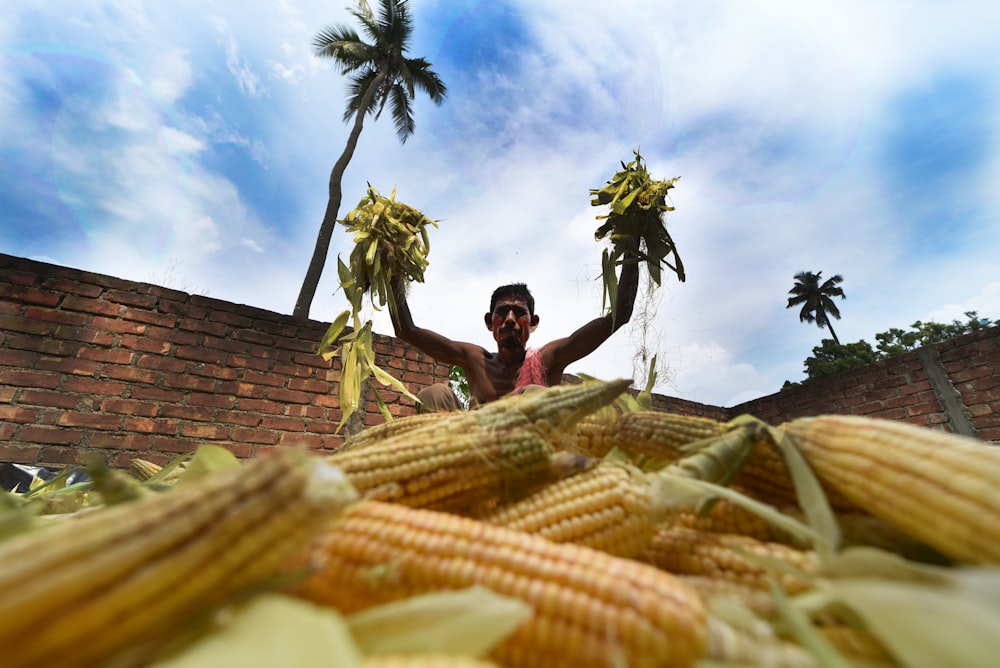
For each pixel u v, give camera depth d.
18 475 2.67
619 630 0.48
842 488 0.73
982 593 0.41
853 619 0.51
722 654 0.46
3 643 0.32
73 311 4.13
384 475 0.77
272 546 0.43
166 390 4.30
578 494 0.80
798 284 57.34
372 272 2.89
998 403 5.85
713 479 0.82
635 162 2.76
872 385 7.07
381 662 0.42
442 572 0.56
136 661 0.36
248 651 0.36
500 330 3.25
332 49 20.69
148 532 0.38
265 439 4.57
